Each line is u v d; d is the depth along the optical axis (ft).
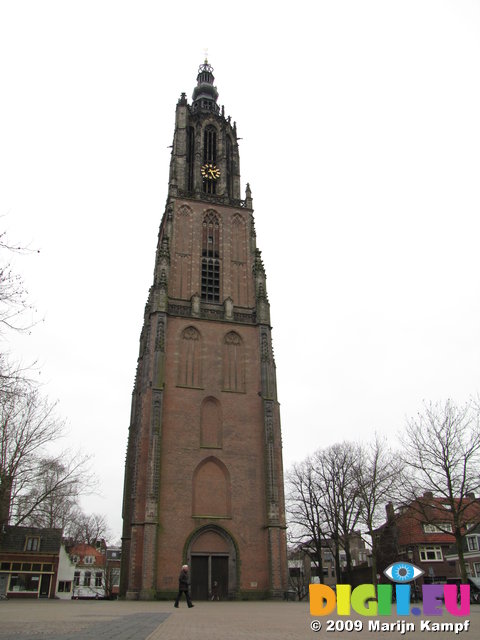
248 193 254.27
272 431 190.90
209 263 230.89
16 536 245.04
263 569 172.86
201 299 218.79
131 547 164.45
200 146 267.59
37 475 148.87
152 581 158.71
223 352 206.69
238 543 174.19
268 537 174.40
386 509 217.15
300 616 81.46
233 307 219.20
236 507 179.32
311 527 231.30
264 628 57.31
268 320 215.31
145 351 205.16
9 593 235.61
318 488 232.53
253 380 203.10
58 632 44.45
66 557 273.13
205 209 243.40
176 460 180.24
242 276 232.73
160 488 174.40
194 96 316.81
